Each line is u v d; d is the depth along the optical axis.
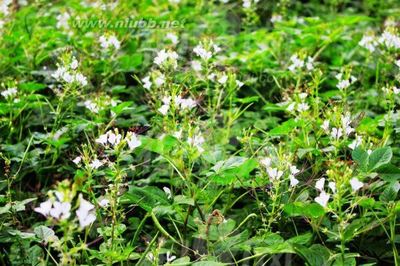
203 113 1.73
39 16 2.31
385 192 1.19
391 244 1.27
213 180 1.22
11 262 1.23
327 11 2.85
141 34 2.12
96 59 1.90
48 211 0.93
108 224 1.29
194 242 1.31
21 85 1.64
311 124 1.43
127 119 1.66
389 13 2.82
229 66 1.87
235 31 2.50
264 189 1.26
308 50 2.11
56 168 1.54
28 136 1.68
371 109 1.80
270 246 1.15
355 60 2.17
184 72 1.71
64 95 1.54
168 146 1.24
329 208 1.10
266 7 2.59
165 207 1.18
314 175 1.36
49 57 1.93
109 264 1.13
